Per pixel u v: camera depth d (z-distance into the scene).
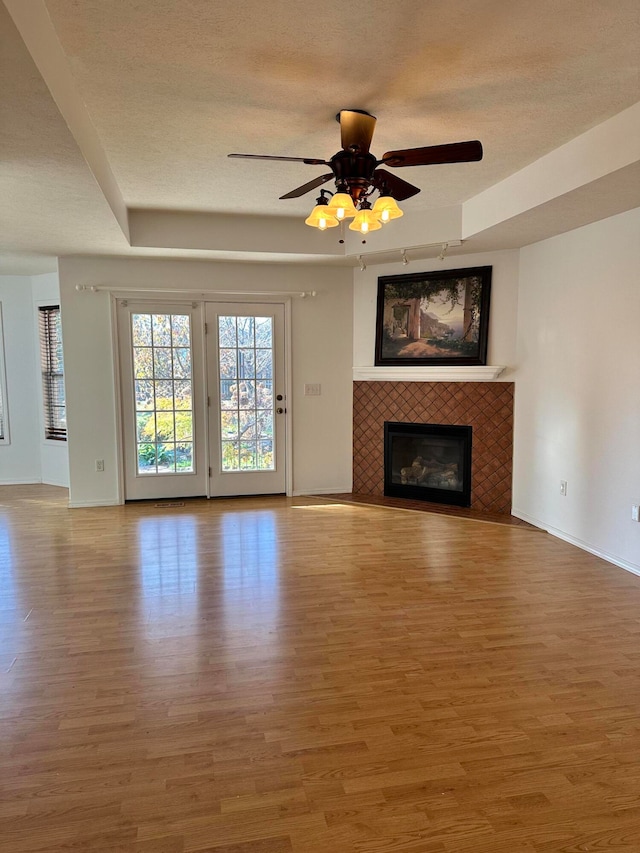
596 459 4.06
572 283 4.27
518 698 2.34
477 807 1.76
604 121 3.00
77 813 1.74
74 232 4.27
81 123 2.68
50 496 6.03
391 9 2.03
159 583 3.56
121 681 2.46
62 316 5.26
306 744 2.06
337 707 2.28
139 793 1.82
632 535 3.74
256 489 5.86
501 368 4.99
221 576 3.68
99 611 3.16
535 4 2.00
